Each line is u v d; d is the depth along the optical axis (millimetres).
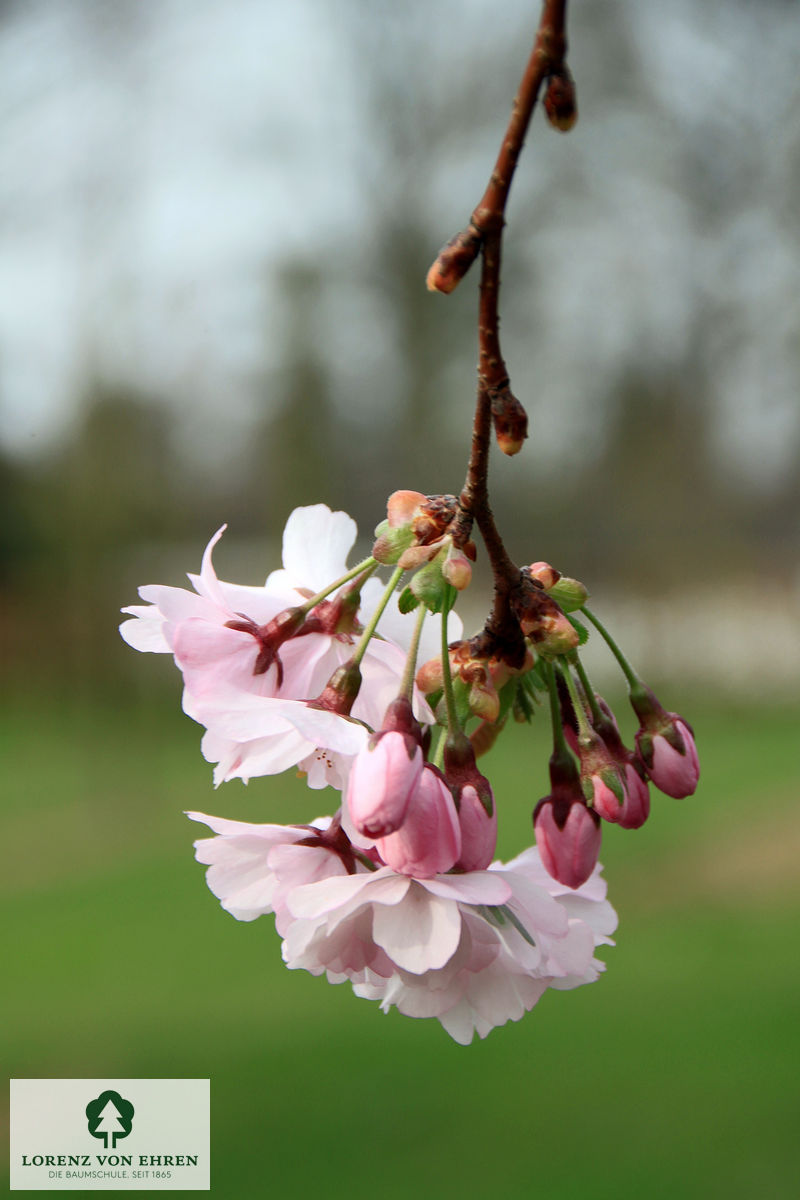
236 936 7383
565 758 1394
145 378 15445
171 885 9055
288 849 1312
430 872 1184
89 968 6785
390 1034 5355
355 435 18922
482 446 1222
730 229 16562
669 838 9672
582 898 1406
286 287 17969
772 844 9102
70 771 14562
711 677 18328
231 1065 5035
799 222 15672
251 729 1222
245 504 19156
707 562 18438
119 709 16969
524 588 1335
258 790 13398
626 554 18578
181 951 7078
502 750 13719
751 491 18453
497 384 1167
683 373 17688
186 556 18375
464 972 1305
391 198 18312
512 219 17719
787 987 5797
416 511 1314
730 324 16953
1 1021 5844
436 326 18453
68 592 17625
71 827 11672
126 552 17469
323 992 6082
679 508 18312
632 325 17922
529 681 1433
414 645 1232
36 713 17812
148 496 16562
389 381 18984
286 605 1379
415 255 18344
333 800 12508
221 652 1303
